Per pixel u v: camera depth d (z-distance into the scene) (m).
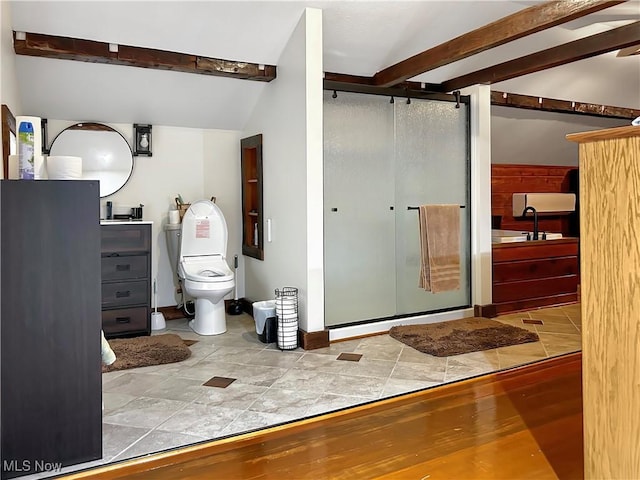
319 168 3.72
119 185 4.51
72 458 2.06
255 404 2.70
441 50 3.88
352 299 4.23
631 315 1.38
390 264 4.39
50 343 2.02
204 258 4.47
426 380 3.05
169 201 4.76
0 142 2.47
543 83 5.30
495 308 4.77
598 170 1.47
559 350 3.65
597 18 4.16
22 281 1.97
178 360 3.47
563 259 5.28
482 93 4.67
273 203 4.28
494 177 6.27
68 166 2.11
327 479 1.77
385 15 3.82
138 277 4.07
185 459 1.96
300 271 3.83
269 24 3.74
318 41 3.67
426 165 4.52
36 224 1.99
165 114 4.56
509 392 2.61
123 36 3.64
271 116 4.31
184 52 3.90
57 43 3.50
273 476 1.80
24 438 1.99
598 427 1.49
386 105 4.30
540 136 6.16
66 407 2.05
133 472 1.87
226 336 4.12
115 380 3.09
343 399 2.75
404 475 1.78
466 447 1.99
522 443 2.02
